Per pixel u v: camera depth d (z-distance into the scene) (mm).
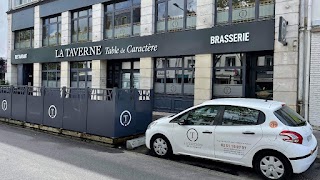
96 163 6348
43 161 6324
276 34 10125
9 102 11781
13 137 9055
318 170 6129
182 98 13094
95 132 8570
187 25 12867
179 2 13062
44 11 19562
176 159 6852
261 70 11195
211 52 11797
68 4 17797
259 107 5754
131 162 6539
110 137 8195
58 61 18609
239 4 11312
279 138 5336
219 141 6000
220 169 6176
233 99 6504
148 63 13898
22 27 21578
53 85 19391
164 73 13688
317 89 9469
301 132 5344
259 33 10547
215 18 11953
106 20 16141
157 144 7035
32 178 5141
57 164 6129
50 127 9898
